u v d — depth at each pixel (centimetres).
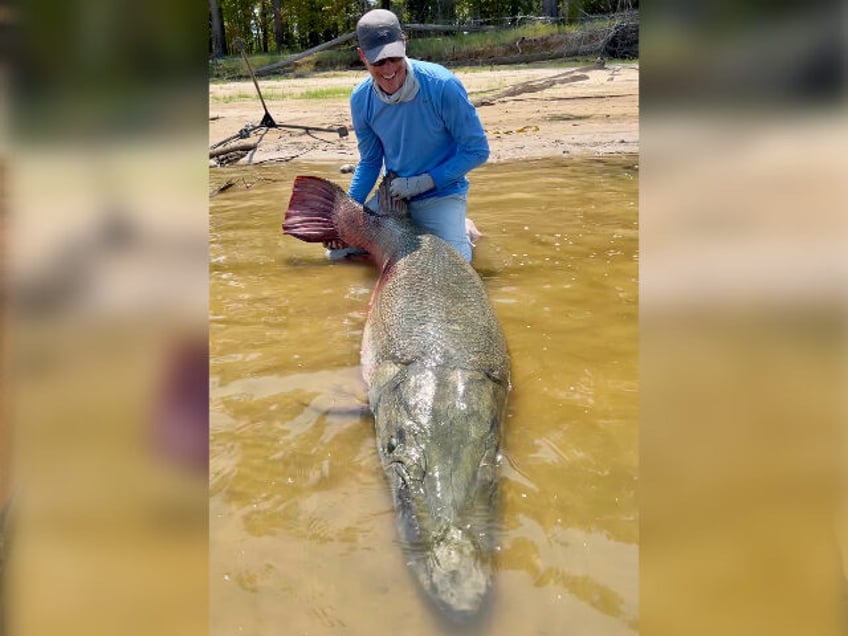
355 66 2489
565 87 1489
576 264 503
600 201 669
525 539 233
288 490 263
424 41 2338
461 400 297
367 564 224
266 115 1123
